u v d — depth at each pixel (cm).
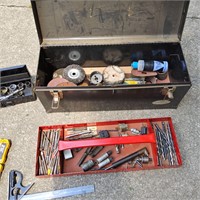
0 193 62
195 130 72
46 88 60
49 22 67
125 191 63
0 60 84
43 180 64
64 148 61
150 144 67
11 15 96
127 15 66
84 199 62
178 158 63
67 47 71
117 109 74
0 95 72
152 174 65
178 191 63
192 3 99
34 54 86
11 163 66
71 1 62
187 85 61
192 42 88
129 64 80
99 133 67
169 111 75
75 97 65
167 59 77
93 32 71
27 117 73
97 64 79
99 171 62
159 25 69
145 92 63
